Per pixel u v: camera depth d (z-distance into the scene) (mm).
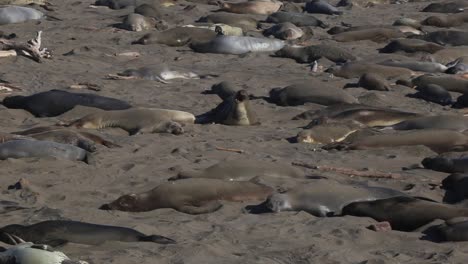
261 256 28891
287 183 37688
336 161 43250
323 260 28781
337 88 57938
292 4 104938
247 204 35375
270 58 75625
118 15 95312
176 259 28219
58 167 40438
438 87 59906
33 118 52281
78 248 28734
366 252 29859
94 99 53531
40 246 25578
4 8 88188
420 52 76625
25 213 33375
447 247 30391
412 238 31453
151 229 31625
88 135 45781
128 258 27891
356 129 48719
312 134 47500
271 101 58312
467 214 32406
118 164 41312
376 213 33375
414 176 40250
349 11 105750
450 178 37812
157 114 50125
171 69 65438
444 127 48594
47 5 100125
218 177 37844
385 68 67438
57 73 65438
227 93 59219
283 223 32844
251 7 100375
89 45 76938
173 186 35062
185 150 44375
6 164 40438
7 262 24984
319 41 83938
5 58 68812
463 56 74000
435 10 102750
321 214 34281
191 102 57750
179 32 80062
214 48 76625
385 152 44938
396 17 99438
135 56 73625
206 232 31625
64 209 34312
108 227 29984
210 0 107688
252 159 42062
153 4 102688
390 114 51312
